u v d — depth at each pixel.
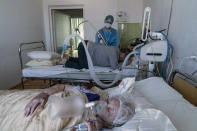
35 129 0.88
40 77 2.18
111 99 0.98
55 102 0.67
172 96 1.14
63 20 4.88
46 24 4.18
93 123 0.89
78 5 4.06
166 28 1.96
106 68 2.20
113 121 0.92
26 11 3.38
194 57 1.21
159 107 1.02
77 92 1.04
